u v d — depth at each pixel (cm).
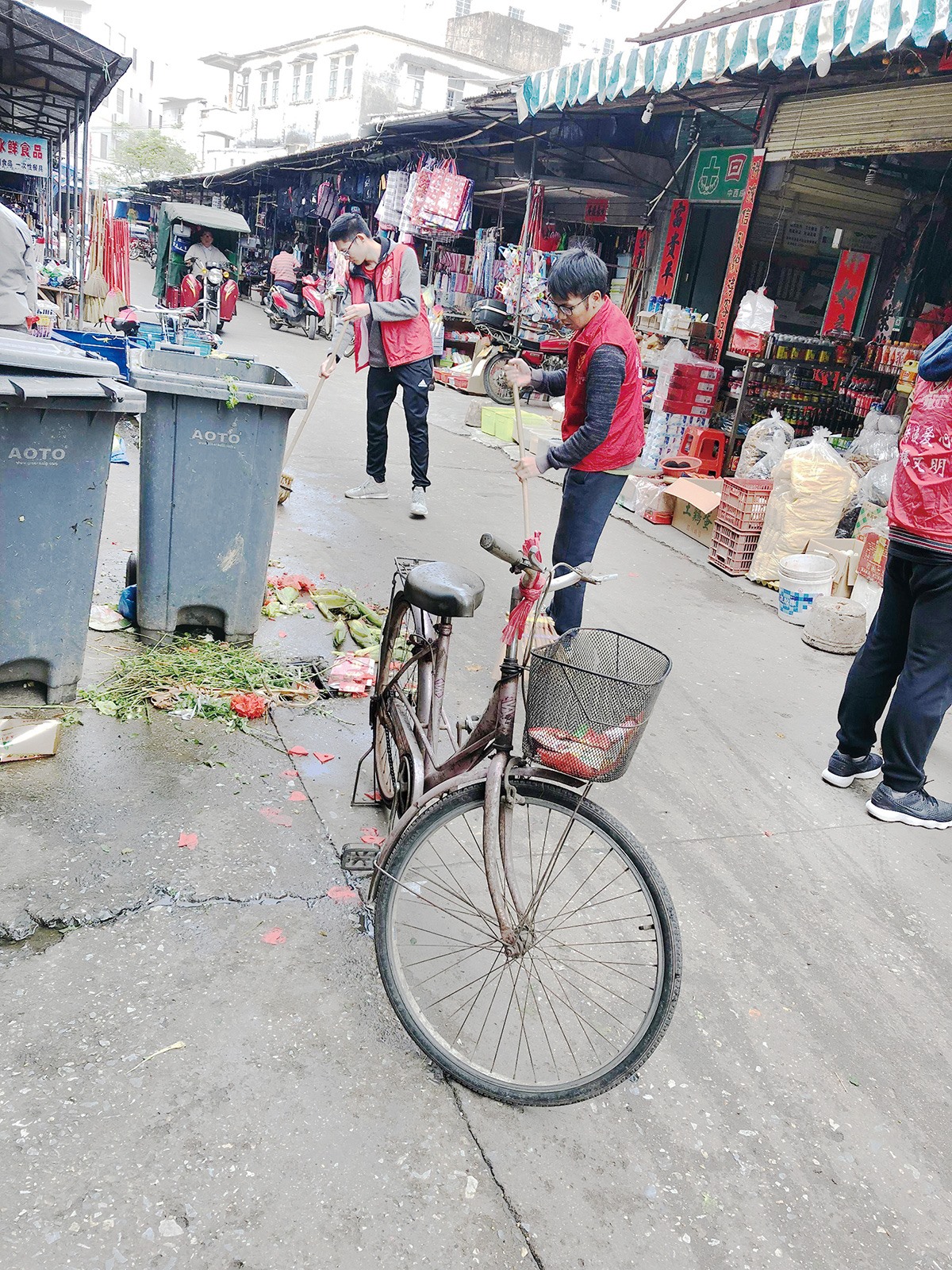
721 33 602
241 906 278
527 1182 210
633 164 1081
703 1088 244
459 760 245
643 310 1139
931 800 387
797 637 575
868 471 657
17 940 253
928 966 303
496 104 1099
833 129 758
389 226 1628
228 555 409
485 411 1076
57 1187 191
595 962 269
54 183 1864
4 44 1206
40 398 302
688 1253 200
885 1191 222
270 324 2023
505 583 586
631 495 820
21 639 341
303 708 398
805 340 834
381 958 234
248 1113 214
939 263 882
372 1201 199
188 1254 183
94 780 326
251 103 5084
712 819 369
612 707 206
